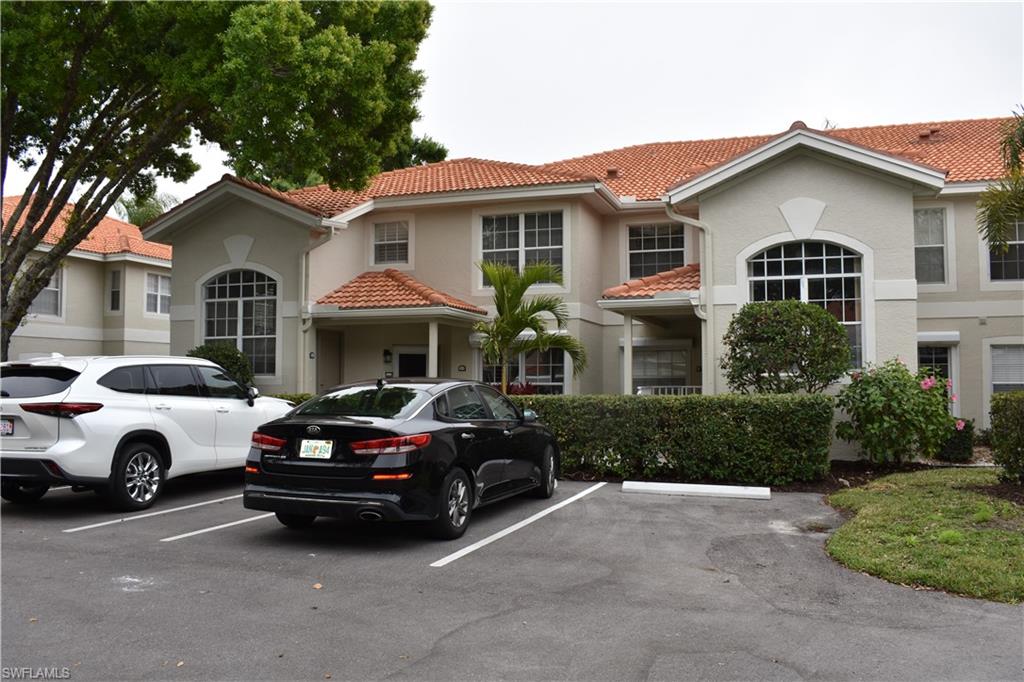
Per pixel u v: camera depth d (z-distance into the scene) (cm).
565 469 1179
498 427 856
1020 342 1562
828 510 912
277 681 415
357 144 1512
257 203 1695
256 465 726
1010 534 696
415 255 1820
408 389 790
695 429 1106
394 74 1619
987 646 473
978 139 1794
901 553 663
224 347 1617
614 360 1798
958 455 1313
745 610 541
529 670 431
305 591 579
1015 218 1068
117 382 905
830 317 1188
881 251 1316
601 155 2208
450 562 667
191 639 476
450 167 2009
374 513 681
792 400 1073
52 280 2430
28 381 866
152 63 1416
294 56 1284
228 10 1322
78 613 524
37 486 938
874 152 1294
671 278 1511
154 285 2664
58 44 1362
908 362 1292
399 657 449
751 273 1399
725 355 1274
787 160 1373
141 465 911
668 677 423
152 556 684
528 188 1661
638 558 685
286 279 1709
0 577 613
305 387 1670
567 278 1666
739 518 865
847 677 425
